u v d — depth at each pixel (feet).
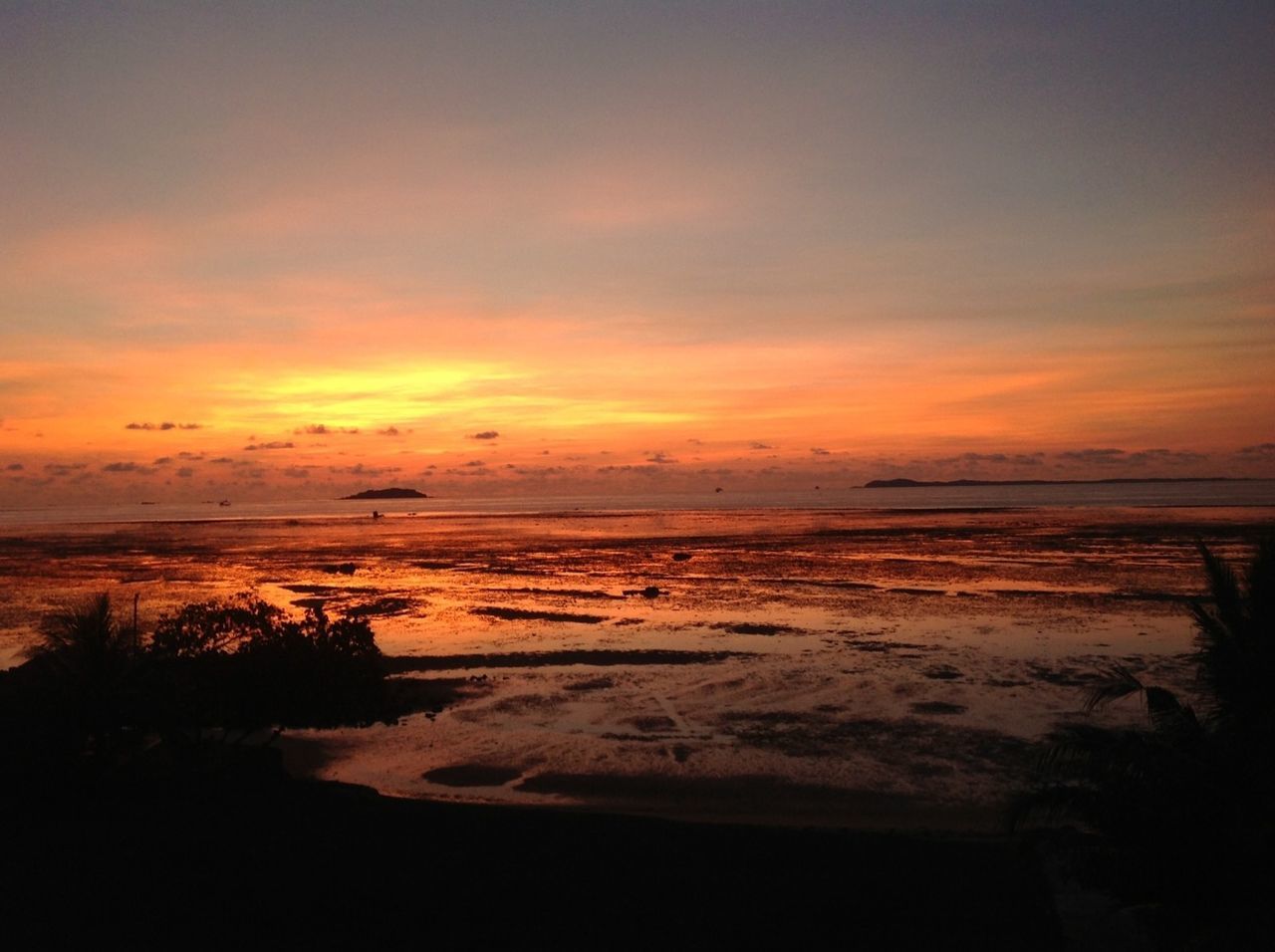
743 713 87.86
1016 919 44.98
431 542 361.30
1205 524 351.05
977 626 133.08
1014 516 467.93
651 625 139.85
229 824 56.59
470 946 42.80
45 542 395.75
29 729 59.41
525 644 125.29
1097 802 37.86
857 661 110.42
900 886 48.70
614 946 42.93
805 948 42.83
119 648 62.64
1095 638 121.70
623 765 73.00
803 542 314.76
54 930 42.75
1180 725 37.83
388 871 50.37
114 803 59.47
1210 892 34.73
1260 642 36.63
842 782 68.18
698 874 50.34
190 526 579.07
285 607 164.25
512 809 60.59
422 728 84.23
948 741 77.51
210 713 65.31
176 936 42.78
